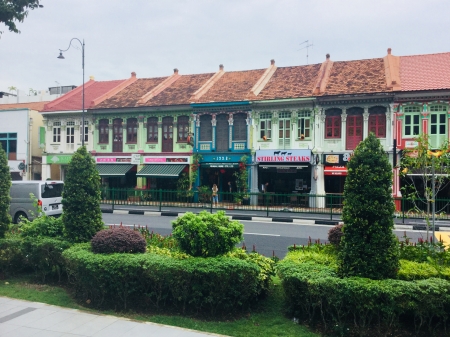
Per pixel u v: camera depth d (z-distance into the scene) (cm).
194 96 2767
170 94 2975
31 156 3275
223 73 3184
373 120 2336
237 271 616
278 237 1355
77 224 816
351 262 598
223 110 2688
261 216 1925
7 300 701
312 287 575
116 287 651
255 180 2608
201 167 2772
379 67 2561
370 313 552
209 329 579
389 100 2267
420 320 557
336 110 2416
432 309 534
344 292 547
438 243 791
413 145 2220
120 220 1803
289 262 676
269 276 701
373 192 596
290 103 2495
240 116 2672
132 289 648
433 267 642
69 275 755
